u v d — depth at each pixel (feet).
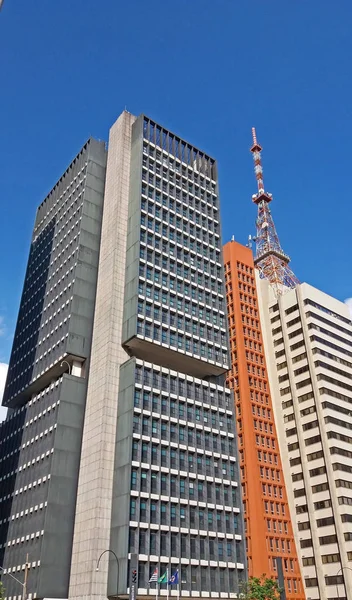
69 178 414.21
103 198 380.37
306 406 428.97
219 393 329.31
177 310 332.60
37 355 351.67
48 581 251.39
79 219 366.84
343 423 418.92
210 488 290.76
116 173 374.02
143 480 263.90
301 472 410.31
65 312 335.67
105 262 343.87
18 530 289.33
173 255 352.28
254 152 635.66
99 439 276.41
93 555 245.65
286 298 481.05
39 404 322.75
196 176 408.46
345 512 376.89
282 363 460.14
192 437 297.74
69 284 345.51
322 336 452.76
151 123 397.19
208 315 350.02
